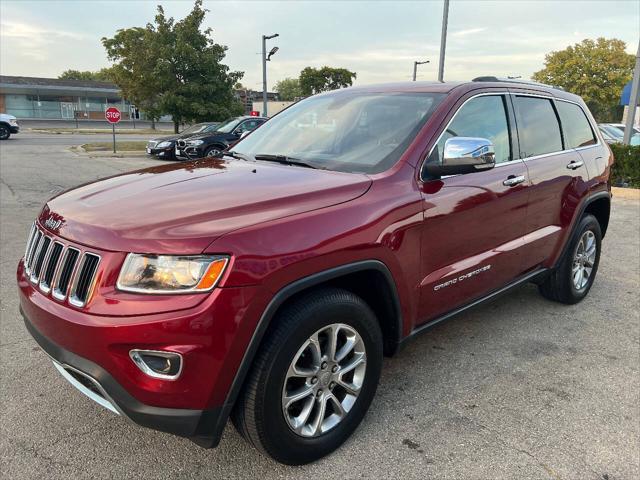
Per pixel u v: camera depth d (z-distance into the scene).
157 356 1.99
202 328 1.98
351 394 2.61
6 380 3.17
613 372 3.42
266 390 2.18
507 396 3.11
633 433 2.77
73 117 59.22
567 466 2.50
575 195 4.16
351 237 2.39
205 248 2.01
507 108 3.61
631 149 11.20
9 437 2.64
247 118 16.55
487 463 2.52
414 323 2.90
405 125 3.06
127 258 2.04
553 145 4.07
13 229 6.82
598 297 4.82
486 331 4.02
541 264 4.05
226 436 2.69
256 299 2.07
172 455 2.54
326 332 2.41
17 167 13.96
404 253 2.68
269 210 2.28
